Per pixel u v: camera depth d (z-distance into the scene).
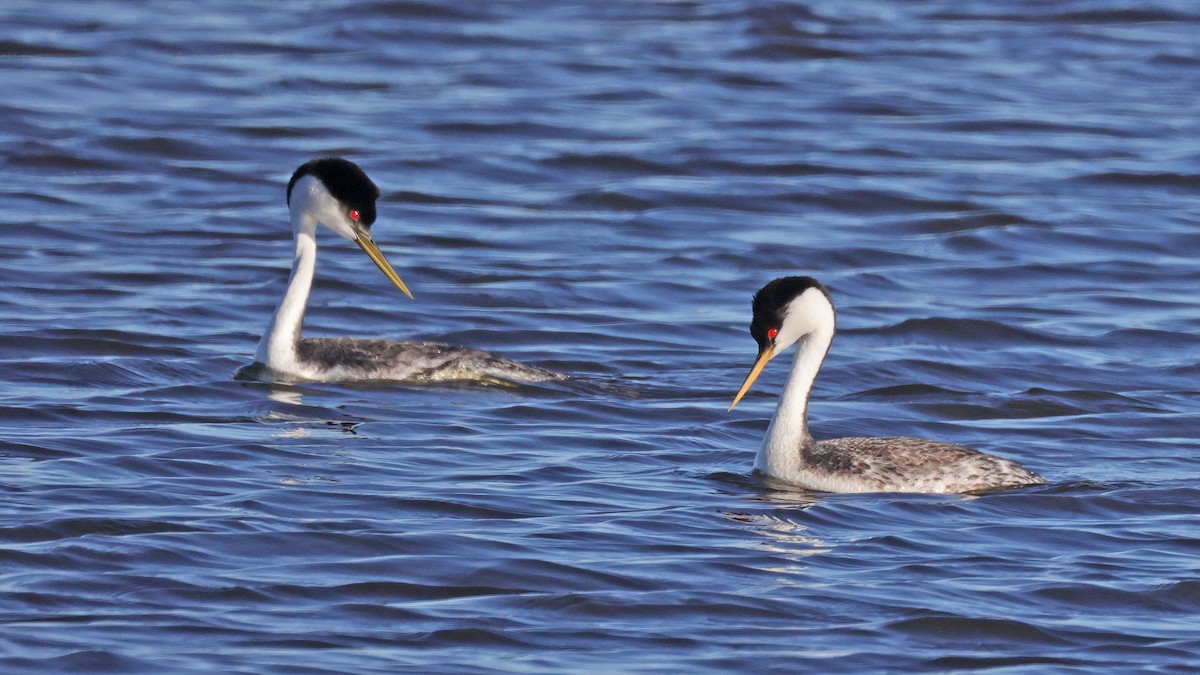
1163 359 19.67
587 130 30.84
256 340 19.67
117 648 10.52
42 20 37.75
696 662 10.59
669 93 33.75
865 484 14.22
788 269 23.78
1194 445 16.09
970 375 18.92
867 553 12.66
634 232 25.52
